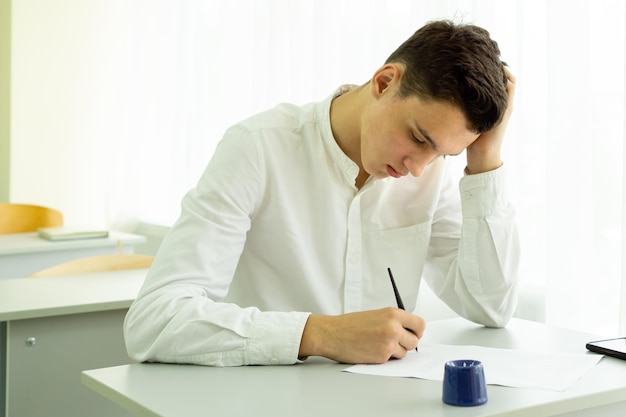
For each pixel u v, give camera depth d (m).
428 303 2.32
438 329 1.47
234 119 3.29
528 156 1.97
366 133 1.22
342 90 1.45
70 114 4.39
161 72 3.89
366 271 1.46
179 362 1.16
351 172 1.39
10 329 1.77
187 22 3.61
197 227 1.26
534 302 2.02
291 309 1.42
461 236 1.46
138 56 4.02
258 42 3.05
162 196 3.89
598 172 1.83
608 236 1.83
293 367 1.13
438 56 1.11
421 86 1.11
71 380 1.85
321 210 1.41
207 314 1.16
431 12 2.17
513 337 1.40
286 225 1.38
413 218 1.50
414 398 0.98
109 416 1.89
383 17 2.36
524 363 1.15
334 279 1.43
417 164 1.17
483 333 1.43
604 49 1.82
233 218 1.30
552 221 1.89
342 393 1.00
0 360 1.81
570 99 1.86
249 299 1.42
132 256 2.43
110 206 4.18
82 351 1.87
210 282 1.26
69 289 2.03
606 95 1.82
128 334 1.21
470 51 1.11
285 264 1.40
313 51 2.65
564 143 1.87
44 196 4.38
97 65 4.37
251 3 3.21
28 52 4.29
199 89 3.47
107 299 1.90
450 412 0.92
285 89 2.90
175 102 3.74
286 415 0.92
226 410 0.93
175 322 1.16
